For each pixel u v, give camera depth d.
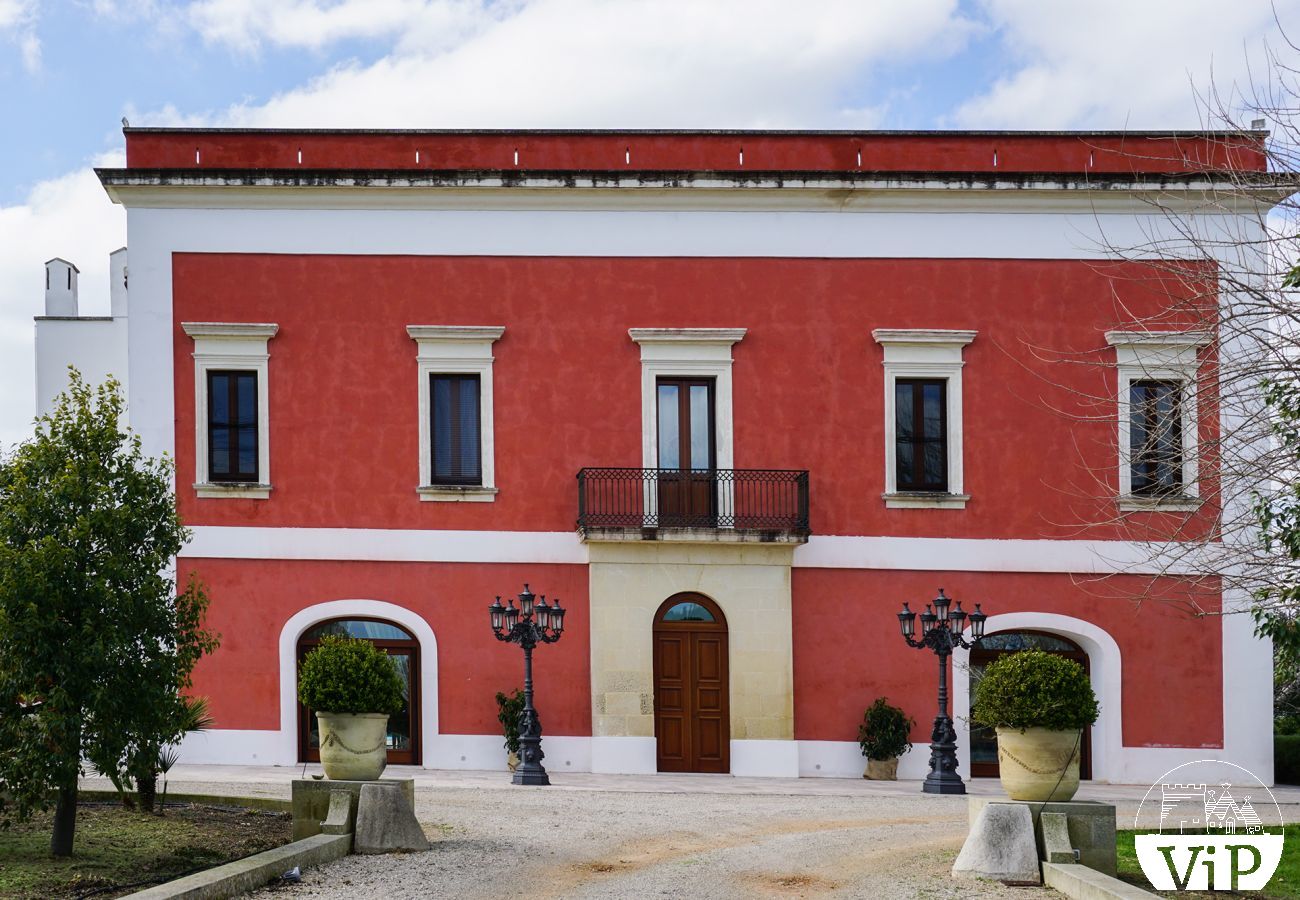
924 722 20.25
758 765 19.91
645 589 20.12
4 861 10.55
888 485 20.55
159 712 10.93
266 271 20.59
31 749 10.30
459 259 20.70
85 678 10.54
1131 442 20.33
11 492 10.94
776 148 20.98
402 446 20.44
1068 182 20.48
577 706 20.11
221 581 20.22
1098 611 20.42
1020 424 20.62
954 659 20.39
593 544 20.09
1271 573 12.68
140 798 13.27
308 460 20.39
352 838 11.32
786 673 20.05
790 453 20.59
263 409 20.42
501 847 11.69
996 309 20.75
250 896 9.56
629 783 18.25
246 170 20.41
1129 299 20.58
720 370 20.62
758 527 20.22
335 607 20.23
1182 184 20.19
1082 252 20.70
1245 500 17.16
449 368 20.56
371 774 11.58
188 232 20.56
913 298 20.75
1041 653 10.97
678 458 20.62
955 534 20.53
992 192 20.61
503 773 19.58
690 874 10.71
